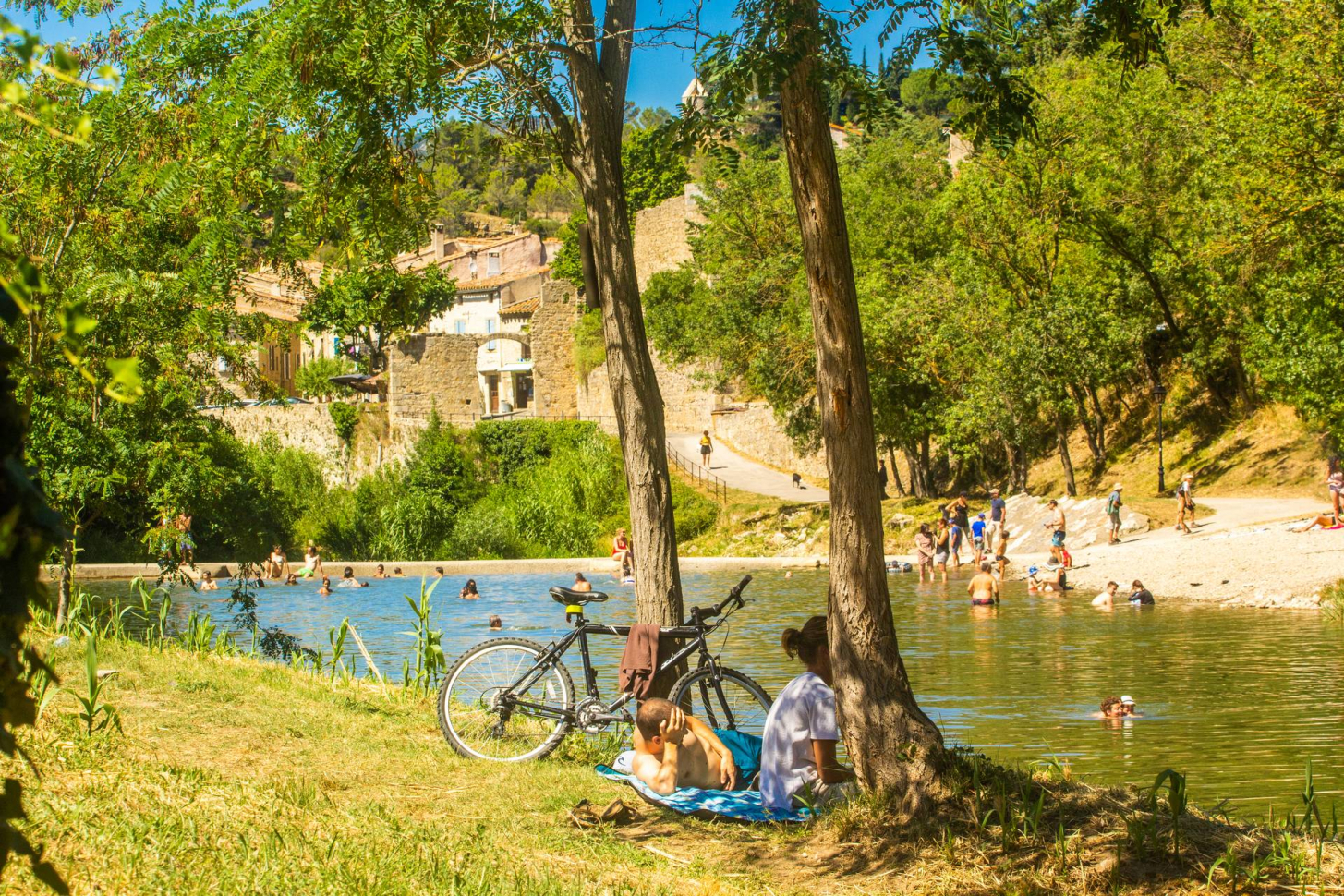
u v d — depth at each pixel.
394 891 4.45
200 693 8.30
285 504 52.75
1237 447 41.09
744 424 59.88
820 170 6.04
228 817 5.14
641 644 7.91
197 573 33.28
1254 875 4.73
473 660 7.90
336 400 64.12
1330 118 22.75
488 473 56.16
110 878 4.15
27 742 5.77
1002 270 40.66
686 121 7.46
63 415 10.88
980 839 5.39
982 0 6.76
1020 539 37.22
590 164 8.96
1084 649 17.09
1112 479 44.25
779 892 5.00
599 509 52.44
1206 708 12.03
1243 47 30.45
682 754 6.81
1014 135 7.01
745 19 6.06
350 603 28.89
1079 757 9.74
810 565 38.97
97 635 10.12
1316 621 19.62
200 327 11.10
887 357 42.72
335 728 7.78
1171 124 36.03
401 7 7.89
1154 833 5.14
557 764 7.57
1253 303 33.16
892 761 5.89
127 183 10.55
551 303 69.81
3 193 10.37
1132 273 40.28
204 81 9.06
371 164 8.84
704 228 58.47
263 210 10.08
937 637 19.14
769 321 46.22
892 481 59.69
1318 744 10.05
